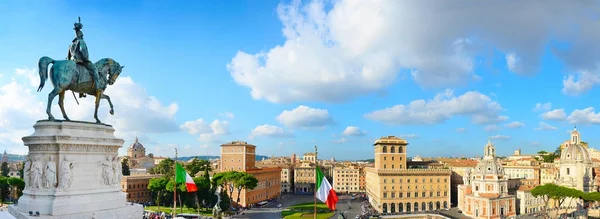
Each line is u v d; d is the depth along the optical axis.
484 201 148.62
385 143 176.38
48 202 37.81
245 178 141.62
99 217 40.47
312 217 133.38
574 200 167.25
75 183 39.72
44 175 38.75
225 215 132.50
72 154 39.78
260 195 181.25
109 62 46.88
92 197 40.75
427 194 172.25
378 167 178.88
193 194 134.38
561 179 178.62
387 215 151.88
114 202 43.00
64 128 40.00
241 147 177.38
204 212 128.38
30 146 40.22
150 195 153.62
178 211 126.06
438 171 174.00
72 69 41.62
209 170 187.12
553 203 171.75
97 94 44.72
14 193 125.56
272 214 142.25
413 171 170.75
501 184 154.75
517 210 163.50
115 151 44.47
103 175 42.50
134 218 45.03
